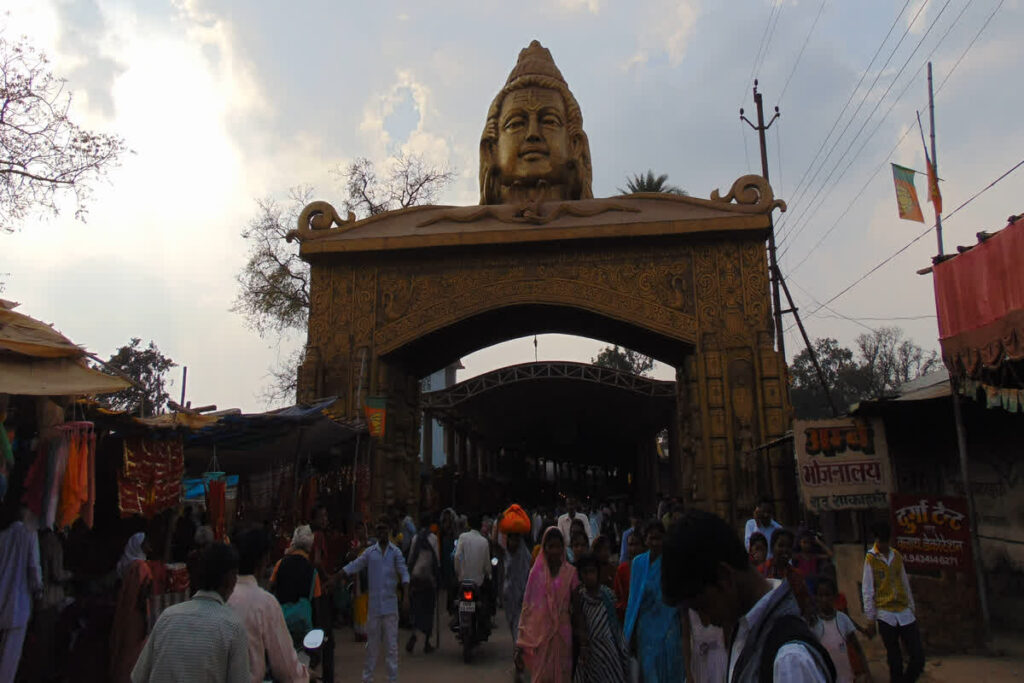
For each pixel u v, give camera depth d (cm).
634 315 1703
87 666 661
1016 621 1087
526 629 579
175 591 785
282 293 2758
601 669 538
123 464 811
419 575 1012
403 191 2880
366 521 1527
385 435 1742
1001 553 1171
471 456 3497
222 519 996
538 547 971
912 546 920
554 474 5222
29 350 607
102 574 761
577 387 3053
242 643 358
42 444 654
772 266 2225
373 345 1759
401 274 1795
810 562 779
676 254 1725
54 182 1371
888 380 5066
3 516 646
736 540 222
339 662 951
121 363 3853
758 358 1633
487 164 2120
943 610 895
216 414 985
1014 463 1137
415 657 973
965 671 801
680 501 1490
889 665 698
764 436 1587
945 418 1248
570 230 1712
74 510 660
